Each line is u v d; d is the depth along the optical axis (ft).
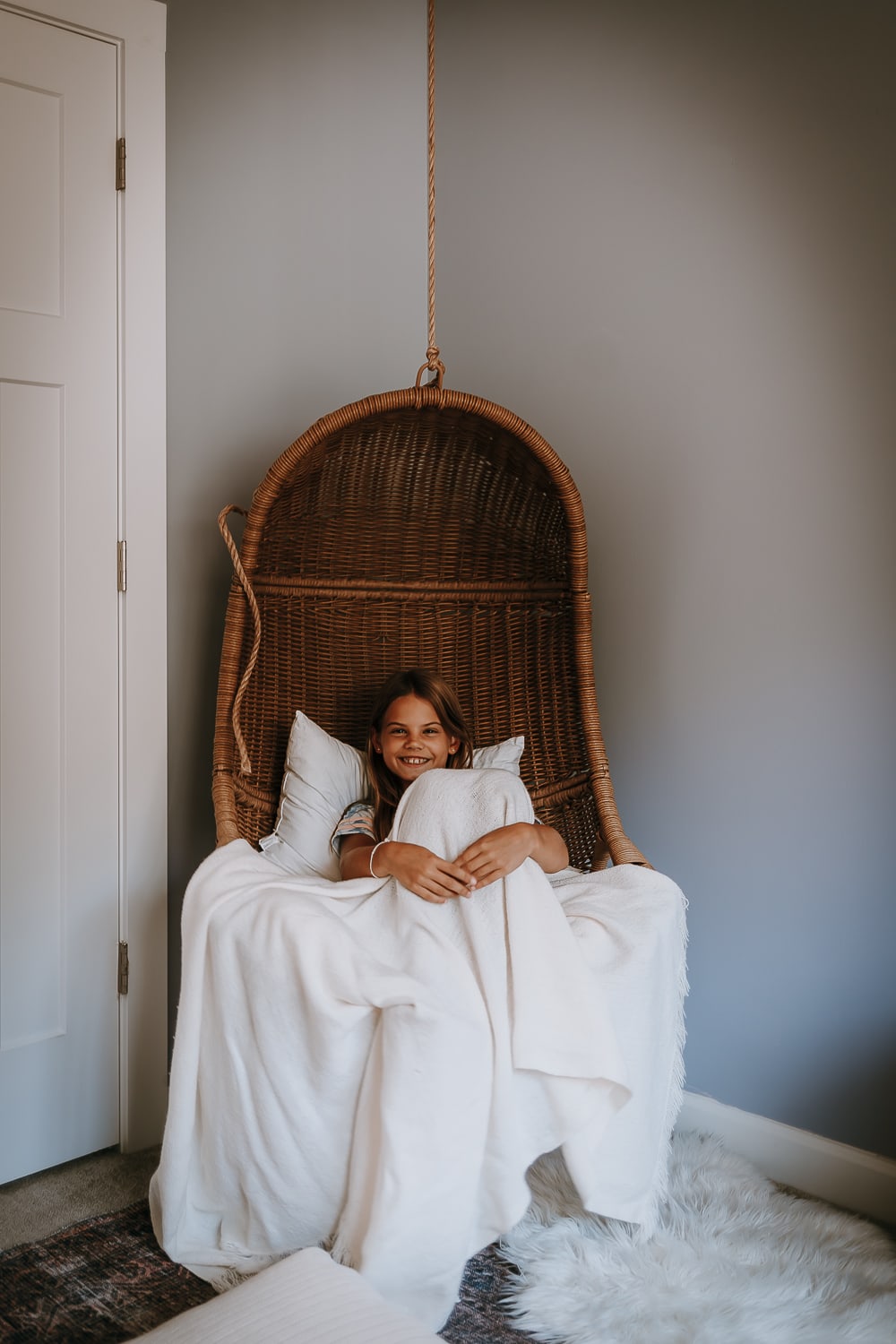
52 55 5.94
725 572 6.50
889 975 5.84
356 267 7.72
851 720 5.94
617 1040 5.02
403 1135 4.66
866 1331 4.62
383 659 7.07
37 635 6.04
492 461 6.93
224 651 6.37
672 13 6.64
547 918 5.14
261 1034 4.98
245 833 6.42
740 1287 4.92
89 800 6.28
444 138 8.03
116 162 6.23
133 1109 6.49
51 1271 5.16
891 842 5.80
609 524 7.11
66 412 6.10
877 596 5.81
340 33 7.54
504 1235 5.37
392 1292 4.64
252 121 7.06
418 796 5.78
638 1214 5.25
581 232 7.20
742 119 6.32
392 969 4.87
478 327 7.87
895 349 5.71
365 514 6.99
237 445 7.07
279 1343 3.57
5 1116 6.01
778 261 6.19
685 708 6.72
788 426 6.17
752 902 6.42
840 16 5.87
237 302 7.02
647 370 6.86
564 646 6.95
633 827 7.01
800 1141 6.18
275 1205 5.04
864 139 5.81
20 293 5.90
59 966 6.21
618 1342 4.59
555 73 7.31
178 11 6.62
